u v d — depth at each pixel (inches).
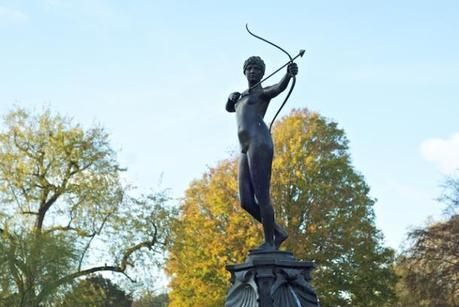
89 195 1385.3
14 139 1405.0
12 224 1279.5
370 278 1528.1
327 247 1514.5
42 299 1203.2
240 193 430.9
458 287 1446.9
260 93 432.1
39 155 1403.8
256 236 1508.4
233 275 419.2
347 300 1547.7
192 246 1519.4
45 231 1322.6
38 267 1208.2
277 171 1549.0
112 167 1429.6
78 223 1389.0
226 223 1605.6
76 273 1280.8
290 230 1496.1
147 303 2304.4
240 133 425.4
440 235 1487.5
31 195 1381.6
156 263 1425.9
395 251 1589.6
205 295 1584.6
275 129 1662.2
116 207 1406.3
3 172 1376.7
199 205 1712.6
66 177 1405.0
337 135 1638.8
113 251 1396.4
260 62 437.4
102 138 1444.4
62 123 1433.3
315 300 407.2
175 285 1712.6
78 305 1279.5
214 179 1641.2
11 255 1203.9
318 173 1565.0
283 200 1534.2
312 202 1536.7
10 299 1214.9
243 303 407.5
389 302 1594.5
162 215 1433.3
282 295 402.9
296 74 424.8
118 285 1429.6
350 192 1561.3
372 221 1603.1
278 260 404.8
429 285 1459.2
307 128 1644.9
